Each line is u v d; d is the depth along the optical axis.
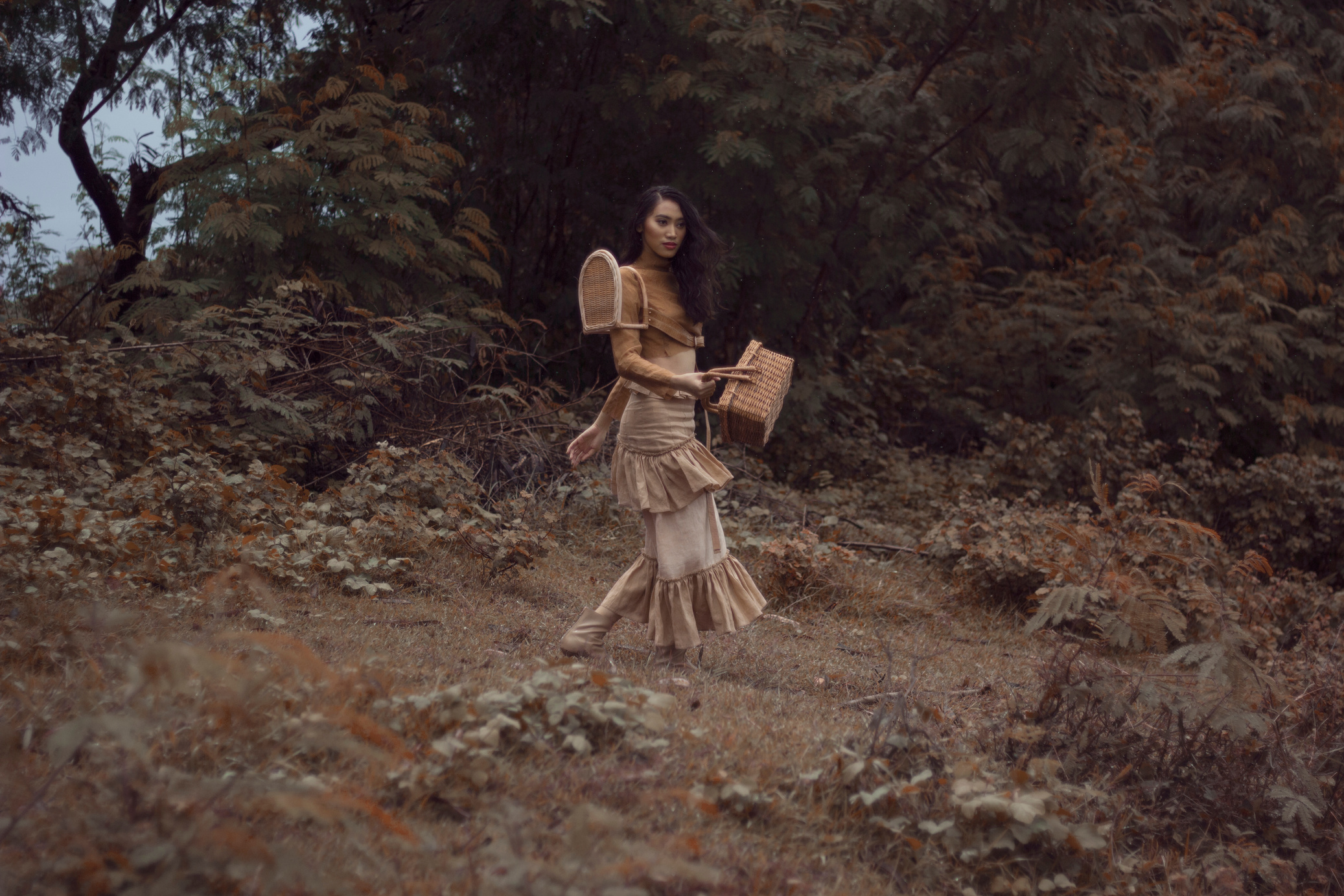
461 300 8.55
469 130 10.00
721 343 10.30
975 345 12.76
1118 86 11.16
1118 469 9.41
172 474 5.57
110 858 1.79
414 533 5.60
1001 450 9.94
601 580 6.10
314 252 7.86
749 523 7.49
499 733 2.62
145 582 4.26
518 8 9.12
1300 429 11.71
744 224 9.55
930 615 6.21
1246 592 6.68
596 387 9.95
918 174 10.66
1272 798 3.35
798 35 9.34
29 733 2.27
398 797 2.37
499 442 7.57
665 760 2.79
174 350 6.73
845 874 2.47
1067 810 2.87
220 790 2.00
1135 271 11.54
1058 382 12.68
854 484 9.77
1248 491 8.84
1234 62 12.44
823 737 3.20
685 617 4.02
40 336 6.30
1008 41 9.54
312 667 2.26
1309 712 3.97
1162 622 3.59
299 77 9.23
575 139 9.94
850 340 13.68
